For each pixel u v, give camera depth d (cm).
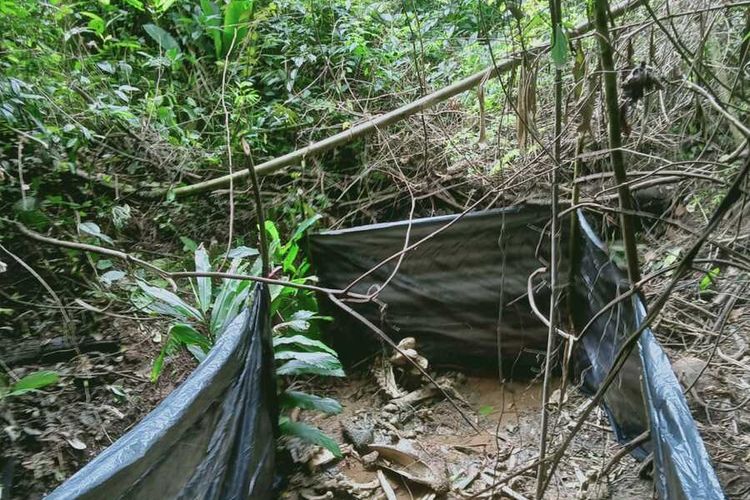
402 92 429
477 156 388
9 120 290
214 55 478
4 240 298
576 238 316
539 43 321
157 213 366
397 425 317
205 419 189
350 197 422
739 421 235
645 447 261
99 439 241
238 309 273
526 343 345
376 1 520
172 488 171
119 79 430
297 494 269
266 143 422
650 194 357
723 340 275
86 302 301
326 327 360
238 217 382
